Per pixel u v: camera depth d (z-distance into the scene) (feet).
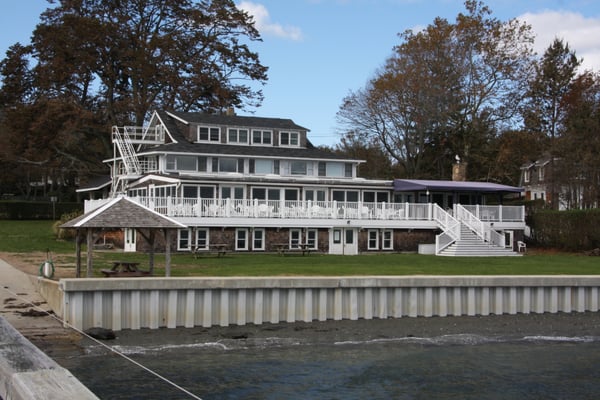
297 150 189.06
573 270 109.60
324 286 84.69
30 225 190.19
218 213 139.74
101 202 150.00
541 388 59.72
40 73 208.85
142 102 218.79
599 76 214.90
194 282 79.41
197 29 233.55
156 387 55.93
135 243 136.67
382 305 87.45
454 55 221.25
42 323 74.13
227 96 228.02
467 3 222.48
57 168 236.63
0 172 236.63
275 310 82.99
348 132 241.14
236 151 176.14
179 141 177.58
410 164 238.89
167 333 76.79
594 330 84.89
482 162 231.71
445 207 175.63
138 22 228.43
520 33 221.66
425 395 56.75
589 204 180.55
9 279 92.12
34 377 17.81
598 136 177.58
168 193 154.71
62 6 216.54
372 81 233.35
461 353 71.87
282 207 146.00
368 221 153.17
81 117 205.77
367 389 57.88
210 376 60.34
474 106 226.79
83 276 89.76
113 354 66.90
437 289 90.02
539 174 266.98
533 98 234.17
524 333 82.33
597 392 58.85
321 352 70.54
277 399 54.29
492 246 149.07
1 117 243.40
